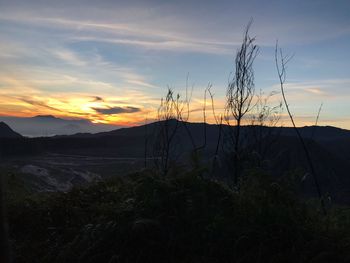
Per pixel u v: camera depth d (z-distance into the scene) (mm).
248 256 5203
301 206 5945
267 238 5320
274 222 5555
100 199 7480
